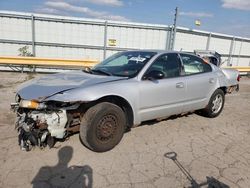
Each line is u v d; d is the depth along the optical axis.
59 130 3.32
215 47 15.59
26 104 3.23
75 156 3.42
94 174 3.01
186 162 3.43
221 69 5.76
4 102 6.07
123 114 3.71
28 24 11.42
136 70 4.04
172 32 12.91
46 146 3.60
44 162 3.22
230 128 4.97
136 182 2.89
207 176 3.10
